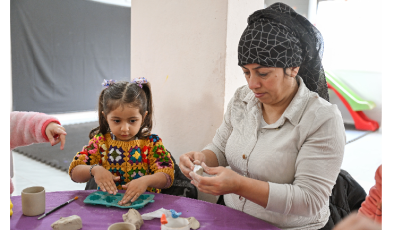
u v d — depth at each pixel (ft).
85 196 4.01
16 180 10.09
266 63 3.41
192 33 5.88
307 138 3.58
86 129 17.28
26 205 3.41
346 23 20.35
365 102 18.56
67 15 21.56
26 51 20.27
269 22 3.50
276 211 3.40
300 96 3.73
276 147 3.71
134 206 3.66
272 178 3.71
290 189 3.36
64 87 22.06
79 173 4.49
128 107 4.59
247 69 3.69
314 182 3.37
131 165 4.95
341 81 20.65
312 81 4.00
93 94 23.41
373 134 16.76
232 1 5.37
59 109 22.07
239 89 4.58
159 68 6.61
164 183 4.66
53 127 4.18
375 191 2.14
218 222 3.37
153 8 6.50
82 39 22.41
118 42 24.12
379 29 19.35
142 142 5.12
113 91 4.72
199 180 3.35
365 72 19.92
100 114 5.14
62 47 21.61
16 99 20.27
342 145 3.48
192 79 6.02
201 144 6.06
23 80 20.38
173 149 6.57
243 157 3.95
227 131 4.61
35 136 4.20
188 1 5.84
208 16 5.58
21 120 4.24
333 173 3.44
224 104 5.60
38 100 21.09
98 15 22.90
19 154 13.12
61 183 9.91
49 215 3.47
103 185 4.11
